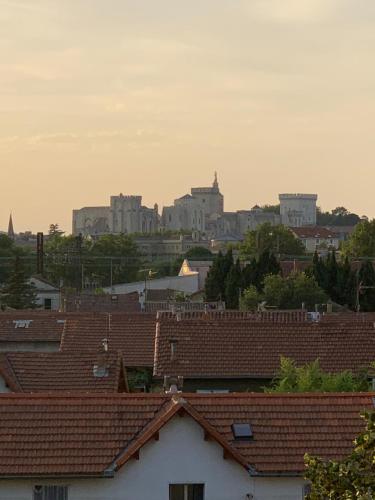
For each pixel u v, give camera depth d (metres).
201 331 54.81
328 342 54.31
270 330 55.12
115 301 110.94
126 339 63.16
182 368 52.38
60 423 32.28
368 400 33.62
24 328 78.94
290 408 33.09
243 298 108.50
